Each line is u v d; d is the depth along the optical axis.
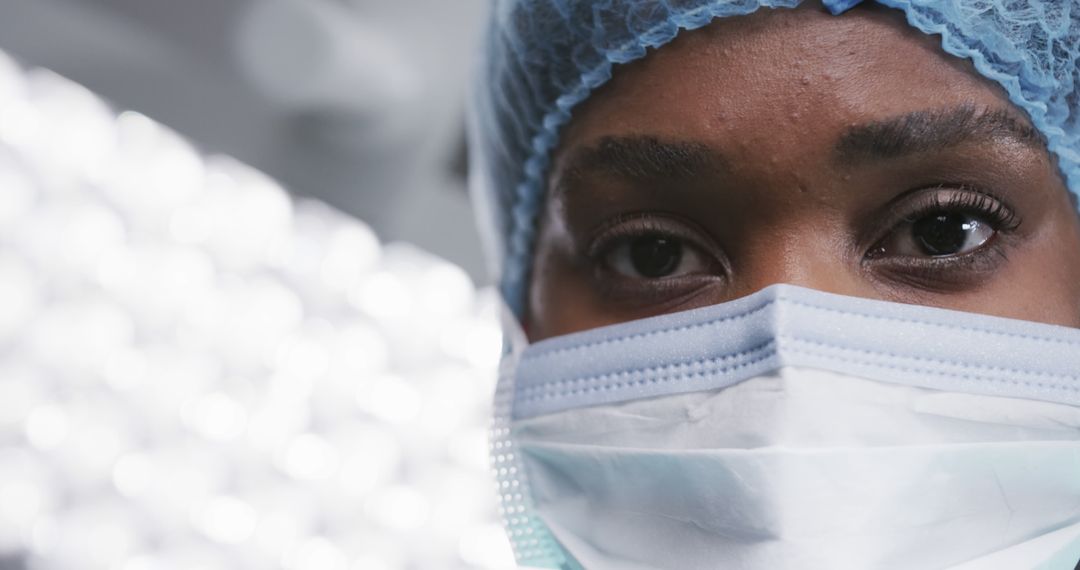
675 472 0.72
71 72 1.53
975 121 0.69
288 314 1.65
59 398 1.48
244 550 1.54
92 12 1.54
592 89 0.78
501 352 0.97
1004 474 0.70
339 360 1.68
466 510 1.68
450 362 1.76
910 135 0.69
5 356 1.46
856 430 0.69
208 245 1.62
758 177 0.71
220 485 1.56
